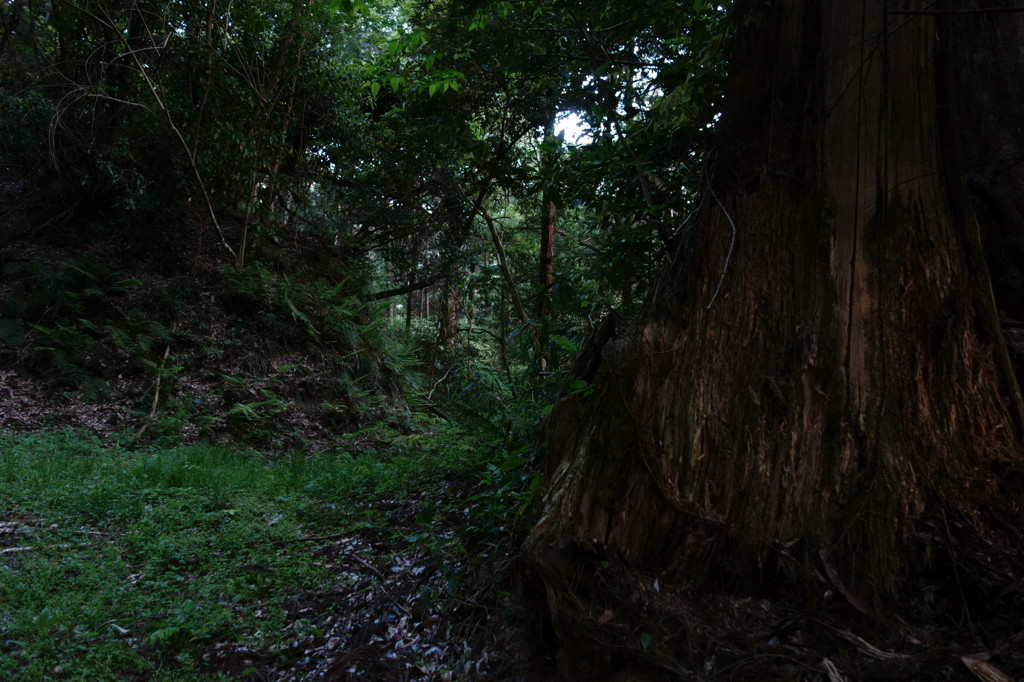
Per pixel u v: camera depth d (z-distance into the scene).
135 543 5.23
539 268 13.66
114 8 12.47
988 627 2.63
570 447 3.46
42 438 9.08
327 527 5.61
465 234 15.57
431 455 7.41
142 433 10.27
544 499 3.27
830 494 2.90
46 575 4.46
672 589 2.88
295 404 12.07
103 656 3.58
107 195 13.95
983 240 3.84
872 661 2.58
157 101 12.47
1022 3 3.99
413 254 16.39
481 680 3.05
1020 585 2.67
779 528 2.90
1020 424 2.99
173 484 7.05
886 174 3.10
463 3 5.86
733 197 3.32
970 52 4.05
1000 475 2.90
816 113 3.20
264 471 8.12
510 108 12.14
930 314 3.03
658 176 5.43
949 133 3.18
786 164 3.25
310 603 4.20
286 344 13.08
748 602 2.83
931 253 3.08
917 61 3.13
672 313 3.34
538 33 5.91
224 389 11.62
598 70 5.18
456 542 4.20
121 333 11.48
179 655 3.61
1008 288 3.74
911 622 2.71
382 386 13.84
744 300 3.17
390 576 4.27
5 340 11.24
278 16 13.94
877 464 2.88
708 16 5.17
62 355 11.04
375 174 15.05
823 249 3.09
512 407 5.80
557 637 2.99
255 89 13.44
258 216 14.26
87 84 12.98
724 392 3.11
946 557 2.79
